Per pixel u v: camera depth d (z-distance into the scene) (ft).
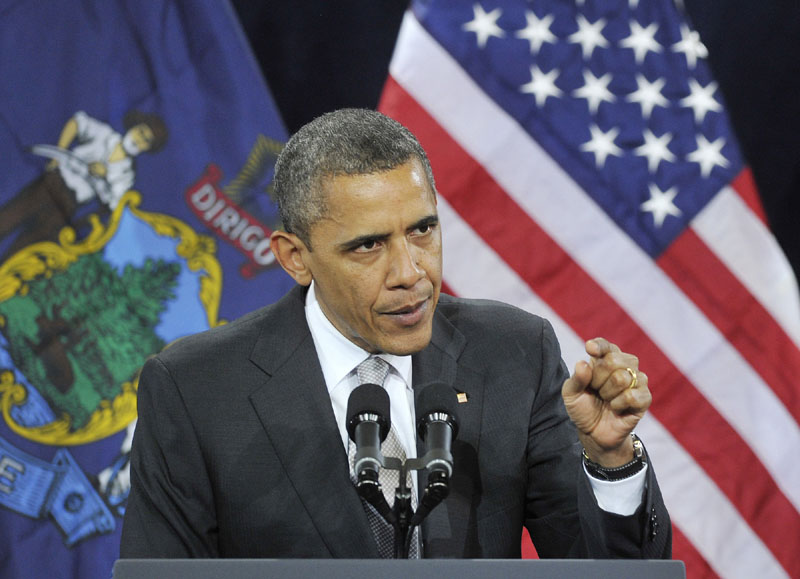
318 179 18.47
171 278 33.50
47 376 31.86
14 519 31.30
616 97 38.14
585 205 37.19
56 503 31.71
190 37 34.81
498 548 20.40
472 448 20.83
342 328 20.80
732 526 36.40
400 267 18.06
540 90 37.68
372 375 20.95
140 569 14.93
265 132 35.17
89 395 32.19
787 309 37.47
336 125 18.88
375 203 17.97
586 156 37.35
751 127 45.55
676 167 37.70
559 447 21.43
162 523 20.16
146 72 34.09
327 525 19.88
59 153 32.68
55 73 33.04
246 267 34.35
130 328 32.89
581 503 19.08
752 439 36.70
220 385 21.09
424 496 16.48
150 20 34.14
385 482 20.07
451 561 14.83
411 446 20.63
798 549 36.52
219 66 34.91
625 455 18.57
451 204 37.09
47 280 32.17
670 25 39.32
